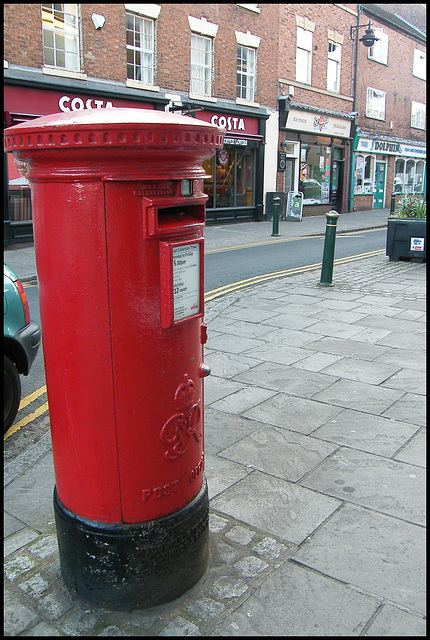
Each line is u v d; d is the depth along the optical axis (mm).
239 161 18672
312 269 10281
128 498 2131
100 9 13180
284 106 19422
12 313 3918
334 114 22453
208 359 5246
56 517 2293
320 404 4180
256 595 2297
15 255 11430
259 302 7531
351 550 2559
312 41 20625
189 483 2283
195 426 2289
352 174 24797
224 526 2740
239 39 17250
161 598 2240
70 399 2070
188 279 2066
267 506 2904
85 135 1726
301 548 2576
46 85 12336
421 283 8641
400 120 28141
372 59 24609
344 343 5672
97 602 2229
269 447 3529
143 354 2006
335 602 2250
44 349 2154
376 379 4668
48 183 1903
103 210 1856
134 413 2051
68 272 1939
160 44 14867
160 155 1829
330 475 3193
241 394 4391
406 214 10938
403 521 2770
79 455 2117
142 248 1913
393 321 6480
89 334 1972
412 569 2434
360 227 18844
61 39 12711
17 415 4297
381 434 3682
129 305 1946
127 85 14180
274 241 14617
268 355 5336
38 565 2496
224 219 18438
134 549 2150
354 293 7980
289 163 21219
